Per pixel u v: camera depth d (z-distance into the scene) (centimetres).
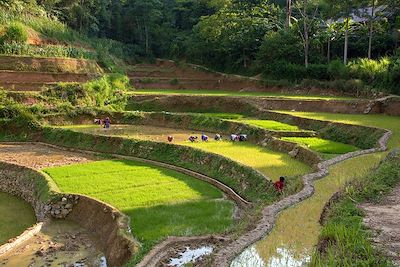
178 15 8200
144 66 7244
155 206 2098
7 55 4959
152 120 4356
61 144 3678
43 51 5322
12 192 2684
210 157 2756
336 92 4906
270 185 2081
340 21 6266
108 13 7819
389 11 5509
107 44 7094
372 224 1220
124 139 3388
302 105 4338
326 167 2038
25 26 5672
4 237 1995
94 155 3347
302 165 2477
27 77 4869
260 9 6531
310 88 5162
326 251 1070
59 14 7044
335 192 1597
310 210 1427
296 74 5453
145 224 1856
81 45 6456
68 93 4616
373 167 1934
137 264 1362
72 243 1905
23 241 1916
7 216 2280
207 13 7825
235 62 6444
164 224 1861
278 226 1291
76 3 7094
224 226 1820
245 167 2409
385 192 1534
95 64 5844
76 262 1731
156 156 3084
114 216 1956
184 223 1872
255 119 4106
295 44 5672
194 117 4166
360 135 3017
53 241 1925
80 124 4300
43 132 3925
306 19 5516
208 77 6525
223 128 3850
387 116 3838
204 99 4797
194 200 2208
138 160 3114
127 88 5691
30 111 4141
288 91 5350
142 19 7738
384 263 962
